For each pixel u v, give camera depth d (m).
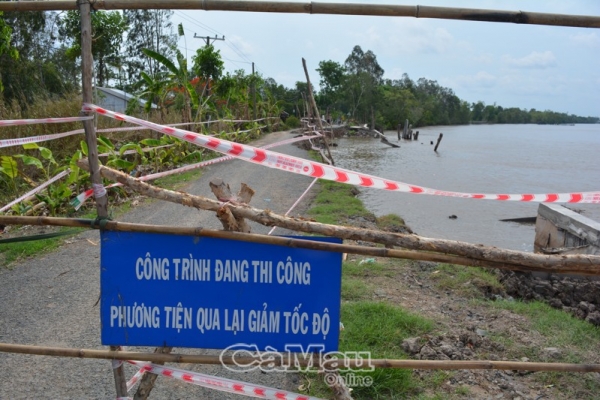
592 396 3.67
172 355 2.55
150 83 16.77
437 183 19.17
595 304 6.25
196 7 2.35
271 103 38.56
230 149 2.56
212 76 21.95
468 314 5.04
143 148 11.98
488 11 2.28
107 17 21.45
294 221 2.50
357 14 2.32
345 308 4.75
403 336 4.30
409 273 6.26
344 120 61.19
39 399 3.53
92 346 4.30
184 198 2.51
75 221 2.50
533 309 5.28
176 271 2.49
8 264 6.33
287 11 2.34
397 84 107.00
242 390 2.73
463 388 3.63
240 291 2.49
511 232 10.96
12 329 4.61
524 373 3.94
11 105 12.40
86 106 2.46
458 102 123.19
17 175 8.59
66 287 5.61
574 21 2.28
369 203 12.92
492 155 33.78
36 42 26.70
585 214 13.10
